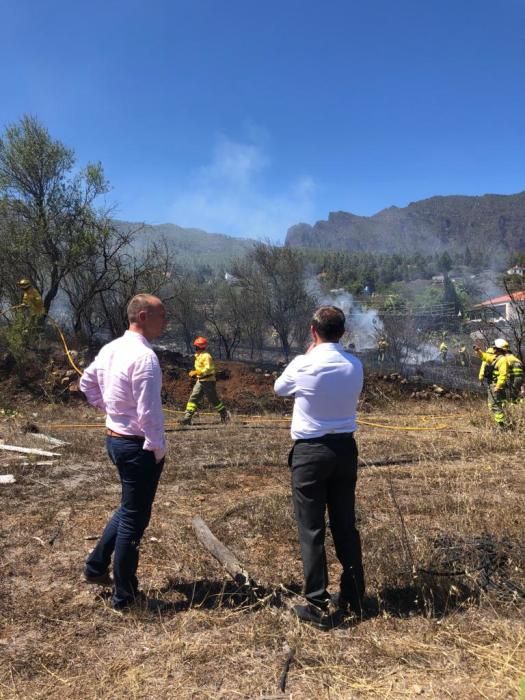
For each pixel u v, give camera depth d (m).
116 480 6.84
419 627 3.42
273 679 2.96
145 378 3.48
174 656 3.16
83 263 16.52
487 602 3.66
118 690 2.87
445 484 6.63
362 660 3.10
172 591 3.96
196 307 24.66
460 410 15.08
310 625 3.46
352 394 3.61
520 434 9.28
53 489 6.42
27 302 14.41
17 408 12.91
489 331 16.56
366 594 3.86
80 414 12.74
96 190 16.91
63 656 3.16
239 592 3.87
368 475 7.13
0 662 3.10
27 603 3.75
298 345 25.55
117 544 3.63
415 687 2.86
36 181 16.47
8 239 15.92
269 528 5.11
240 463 7.74
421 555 4.31
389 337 24.31
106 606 3.71
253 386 15.40
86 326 17.92
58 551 4.63
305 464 3.56
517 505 5.70
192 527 5.07
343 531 3.66
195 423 12.36
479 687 2.85
